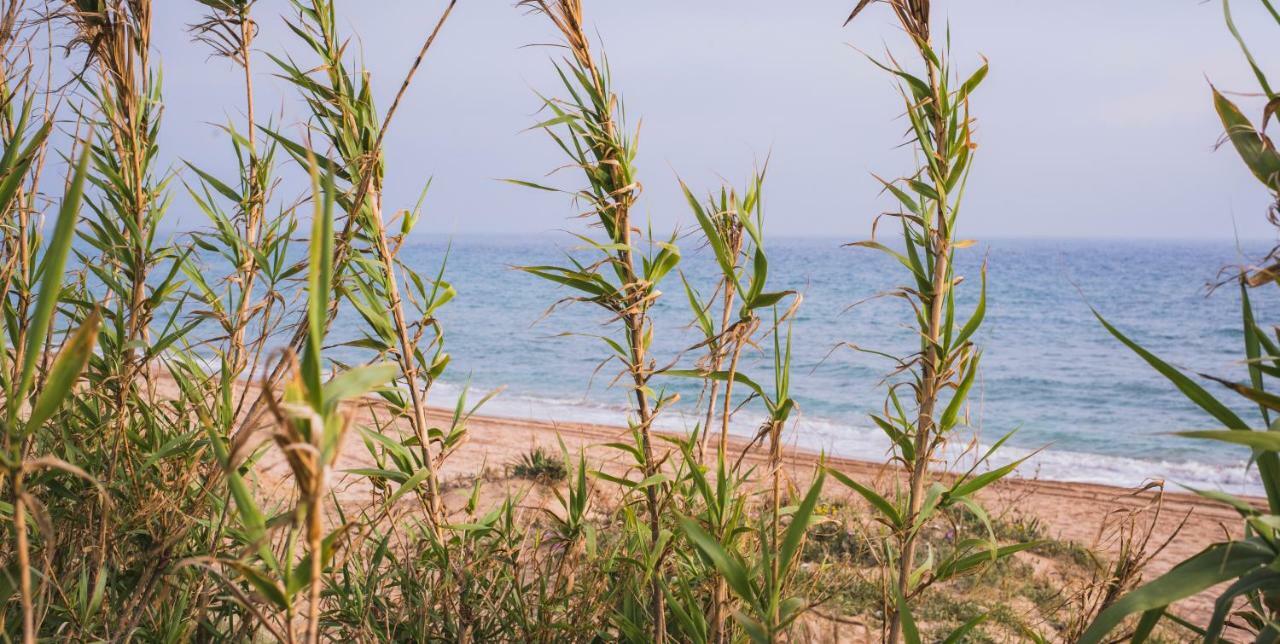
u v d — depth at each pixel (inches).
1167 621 185.5
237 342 85.5
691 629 74.0
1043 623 119.3
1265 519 34.7
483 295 2303.2
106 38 82.3
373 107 82.7
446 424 462.9
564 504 91.3
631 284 79.4
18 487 33.3
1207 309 2043.6
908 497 74.1
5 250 70.6
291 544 36.7
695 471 77.2
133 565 86.7
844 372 1010.1
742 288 77.4
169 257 85.5
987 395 1006.4
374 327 82.0
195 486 86.6
